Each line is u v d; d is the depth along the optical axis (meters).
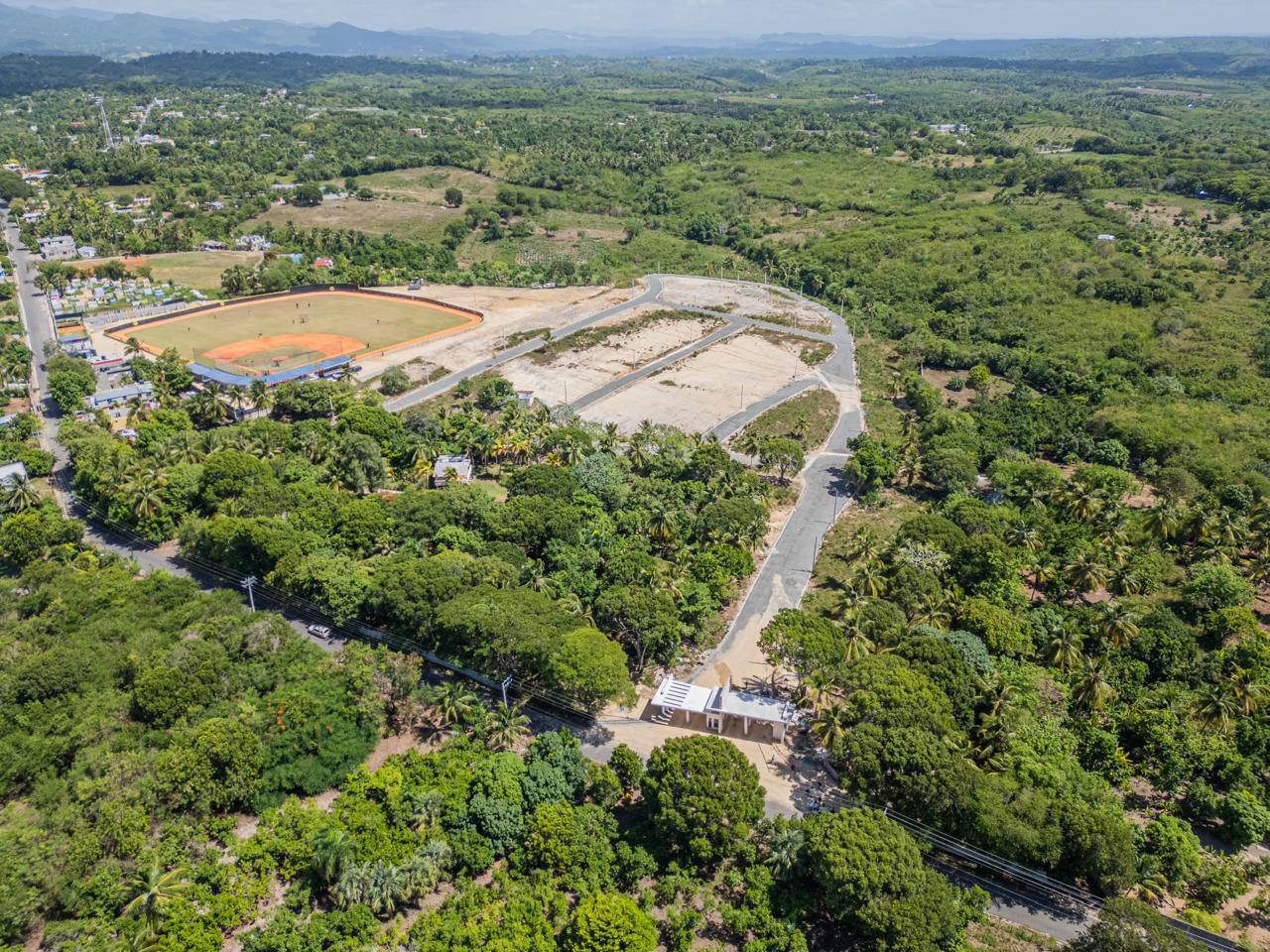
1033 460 186.75
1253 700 104.00
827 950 80.50
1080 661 112.88
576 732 108.38
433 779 93.38
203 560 145.25
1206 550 141.62
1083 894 85.00
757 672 119.50
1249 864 88.06
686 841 87.44
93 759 94.00
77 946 77.62
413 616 115.81
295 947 77.56
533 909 80.94
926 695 97.38
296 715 99.75
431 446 179.25
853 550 138.75
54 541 147.38
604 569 134.12
